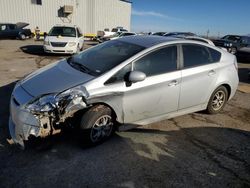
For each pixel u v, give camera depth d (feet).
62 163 10.50
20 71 27.43
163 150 12.07
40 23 95.66
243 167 11.18
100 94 11.09
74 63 13.56
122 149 11.85
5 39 79.25
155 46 13.01
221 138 13.71
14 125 11.34
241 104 19.65
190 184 9.86
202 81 14.60
